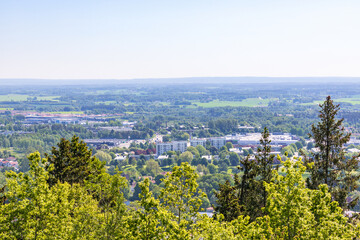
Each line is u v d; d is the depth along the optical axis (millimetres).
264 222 40000
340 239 35469
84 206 48250
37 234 40250
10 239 38875
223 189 70438
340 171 67188
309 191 39469
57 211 42875
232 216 67438
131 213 45031
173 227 40000
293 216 37594
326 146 67312
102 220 45906
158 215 40469
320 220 37781
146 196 41125
